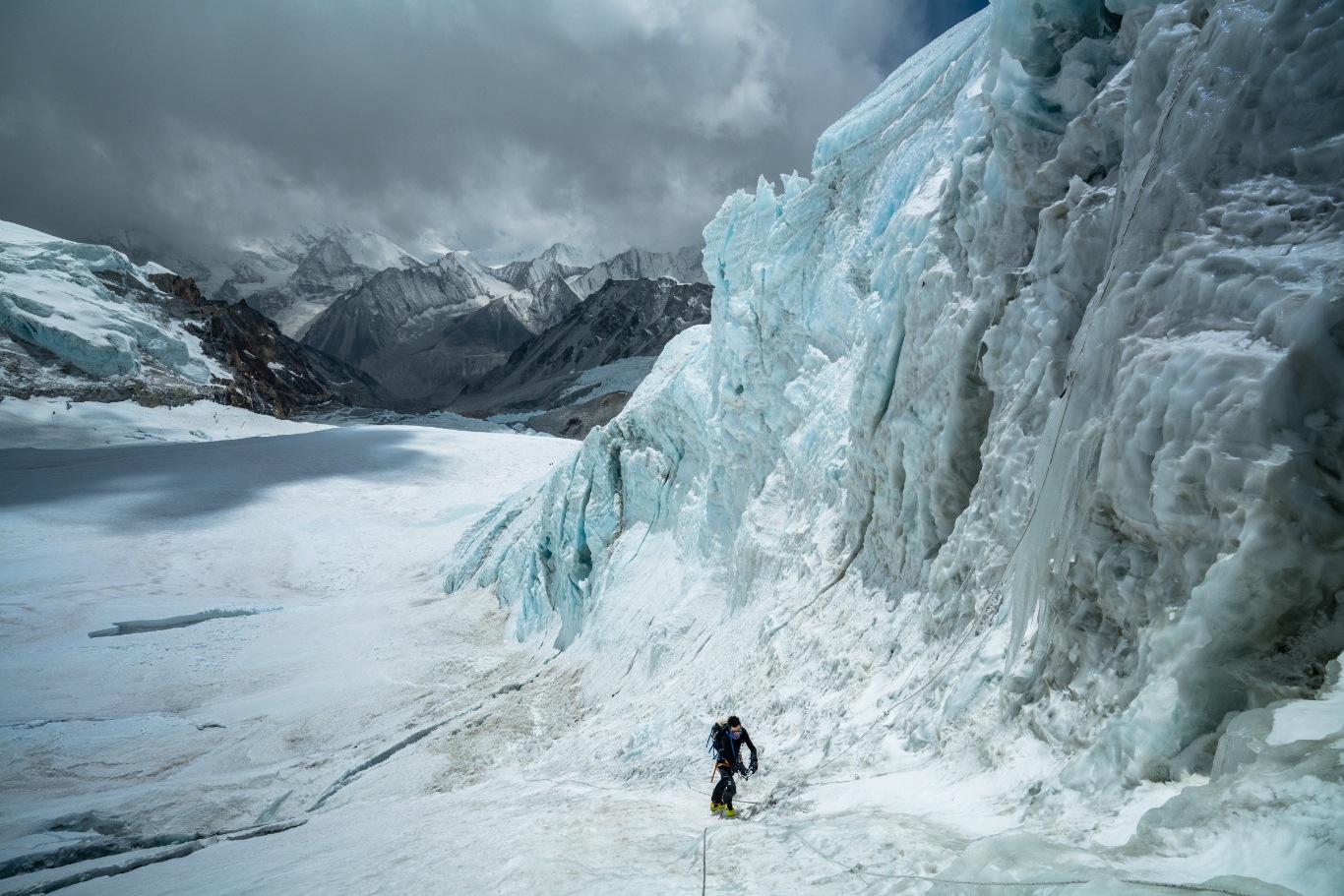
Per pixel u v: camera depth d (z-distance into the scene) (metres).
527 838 7.22
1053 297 7.15
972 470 8.90
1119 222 6.20
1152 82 6.11
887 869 4.06
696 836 6.09
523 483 66.19
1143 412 4.83
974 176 9.17
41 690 25.48
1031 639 5.95
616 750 12.75
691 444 21.61
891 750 6.93
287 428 98.44
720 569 17.47
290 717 22.45
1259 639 3.97
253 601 39.78
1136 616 4.82
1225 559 4.01
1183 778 3.86
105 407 85.06
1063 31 8.33
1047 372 7.00
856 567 11.27
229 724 22.36
